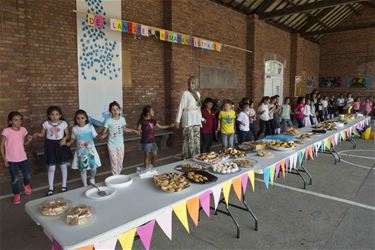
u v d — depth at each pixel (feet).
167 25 21.71
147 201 5.89
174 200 5.95
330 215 9.92
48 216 5.18
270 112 23.90
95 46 17.79
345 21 46.19
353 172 15.25
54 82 16.06
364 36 44.75
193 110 14.26
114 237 4.75
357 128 22.49
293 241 8.21
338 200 11.31
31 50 15.03
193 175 7.25
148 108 14.20
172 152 20.42
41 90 15.56
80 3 16.83
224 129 16.80
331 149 19.11
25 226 9.11
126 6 19.31
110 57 18.67
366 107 41.14
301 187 12.80
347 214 10.02
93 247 4.52
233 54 29.94
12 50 13.32
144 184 6.93
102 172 15.39
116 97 19.30
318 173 15.02
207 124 17.03
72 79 16.84
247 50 31.01
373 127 33.53
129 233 5.03
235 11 29.48
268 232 8.73
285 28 38.65
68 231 4.63
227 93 29.66
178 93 22.79
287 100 26.40
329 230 8.85
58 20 15.97
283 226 9.11
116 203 5.78
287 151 10.56
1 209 10.40
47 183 13.42
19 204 10.88
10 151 10.93
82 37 17.10
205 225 9.16
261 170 8.18
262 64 33.81
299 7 28.45
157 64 22.07
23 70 13.78
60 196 6.08
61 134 12.01
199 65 25.73
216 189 6.91
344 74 47.14
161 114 22.74
